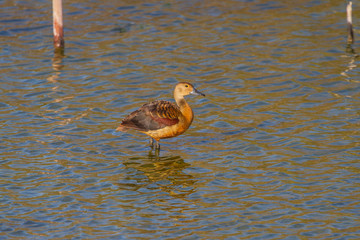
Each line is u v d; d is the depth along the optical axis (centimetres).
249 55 2150
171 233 1097
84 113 1694
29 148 1473
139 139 1568
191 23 2506
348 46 2194
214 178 1327
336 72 1961
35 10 2664
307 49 2184
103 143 1523
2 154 1433
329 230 1095
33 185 1288
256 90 1858
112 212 1179
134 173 1357
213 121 1659
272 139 1523
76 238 1080
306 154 1427
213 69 2033
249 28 2430
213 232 1101
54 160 1413
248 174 1340
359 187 1252
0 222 1133
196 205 1206
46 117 1662
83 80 1941
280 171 1345
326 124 1591
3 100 1773
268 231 1100
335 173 1322
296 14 2584
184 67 2052
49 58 2136
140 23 2508
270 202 1209
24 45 2264
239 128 1605
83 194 1254
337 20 2488
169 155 1460
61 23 2216
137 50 2214
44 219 1149
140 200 1230
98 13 2636
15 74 1983
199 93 1513
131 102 1775
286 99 1780
